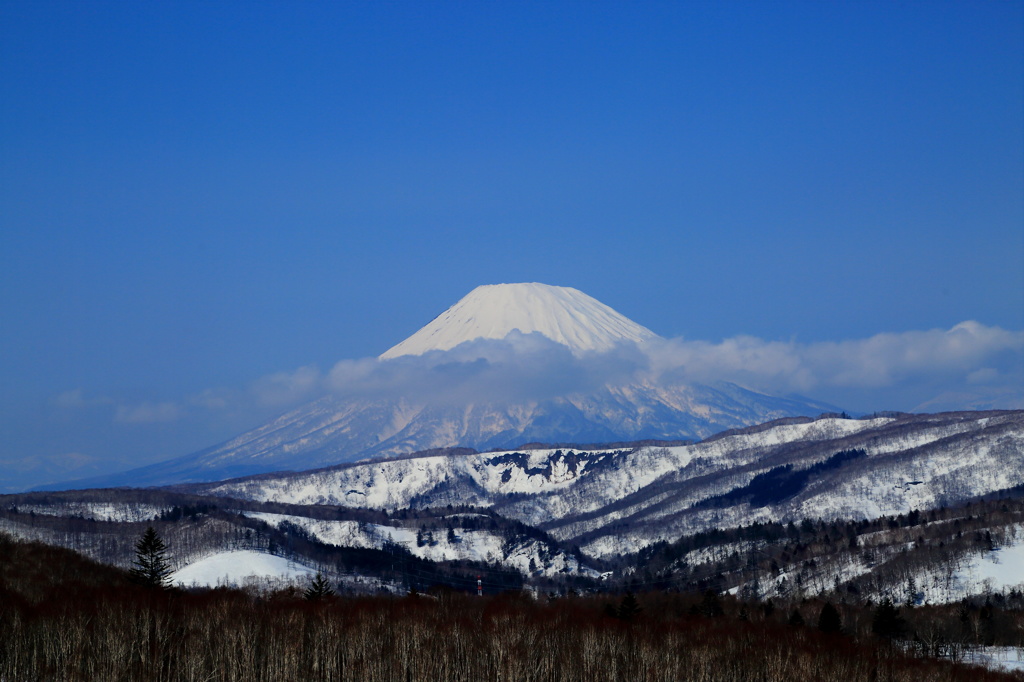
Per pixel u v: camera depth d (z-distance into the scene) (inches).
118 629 7573.8
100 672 7126.0
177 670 7450.8
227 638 7859.3
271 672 7628.0
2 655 7229.3
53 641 7421.3
